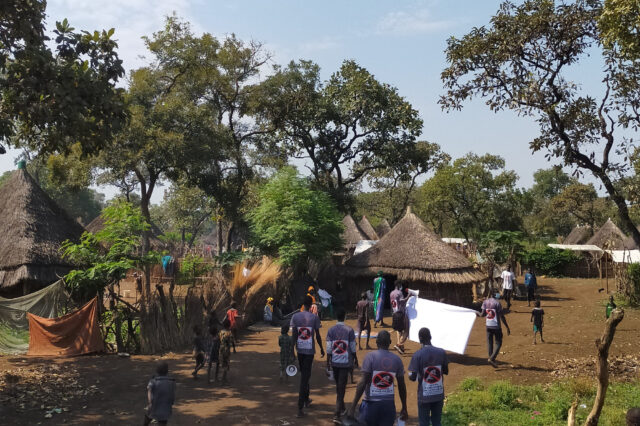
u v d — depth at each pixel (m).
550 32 15.16
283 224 25.61
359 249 41.03
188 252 43.72
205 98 39.97
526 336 17.48
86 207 99.00
